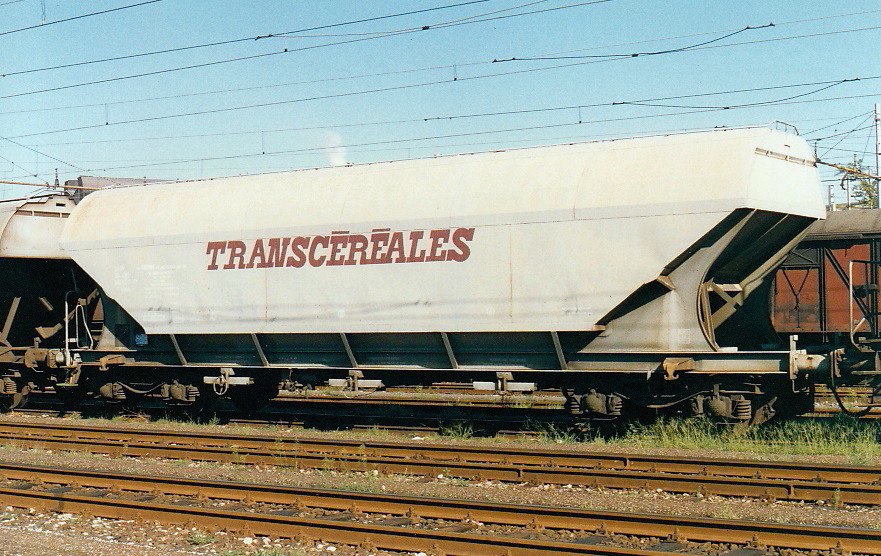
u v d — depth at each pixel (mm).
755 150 13227
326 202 16281
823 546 7848
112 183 28062
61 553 8547
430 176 15508
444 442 14461
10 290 19969
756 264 14859
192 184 18562
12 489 10836
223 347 17641
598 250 13680
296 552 8391
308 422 17344
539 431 15211
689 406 14250
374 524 9023
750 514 9414
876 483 10297
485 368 15047
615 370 14062
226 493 10586
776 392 13758
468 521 9141
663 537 8414
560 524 8867
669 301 13672
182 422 18359
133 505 9930
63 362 19344
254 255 16781
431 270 14969
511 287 14312
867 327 19328
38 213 20250
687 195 13094
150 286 18000
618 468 11758
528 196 14305
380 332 15578
